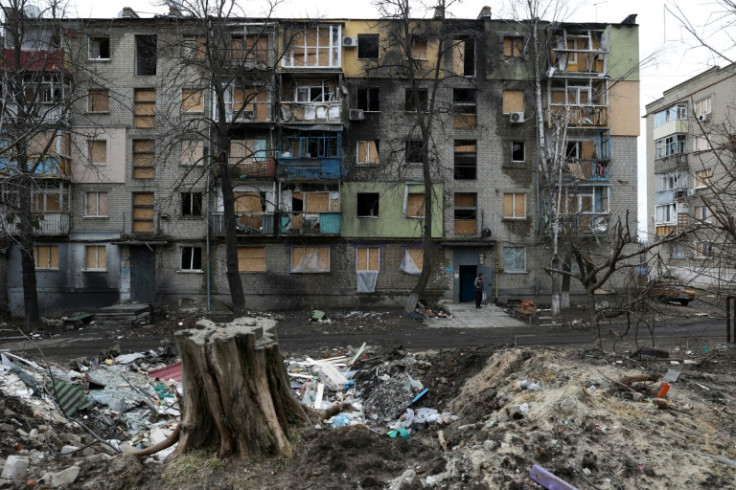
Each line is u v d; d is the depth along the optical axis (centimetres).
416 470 517
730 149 872
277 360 557
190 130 2052
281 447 510
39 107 1961
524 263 2536
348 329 1936
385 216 2520
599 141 2573
